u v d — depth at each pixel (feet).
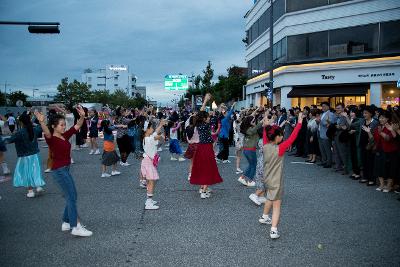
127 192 27.96
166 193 27.63
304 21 86.28
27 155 26.09
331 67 81.35
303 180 32.37
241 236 18.17
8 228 19.56
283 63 90.84
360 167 32.58
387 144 26.96
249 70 133.08
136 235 18.38
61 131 18.07
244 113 42.42
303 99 87.66
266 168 17.74
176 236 18.21
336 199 25.55
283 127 50.39
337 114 36.42
